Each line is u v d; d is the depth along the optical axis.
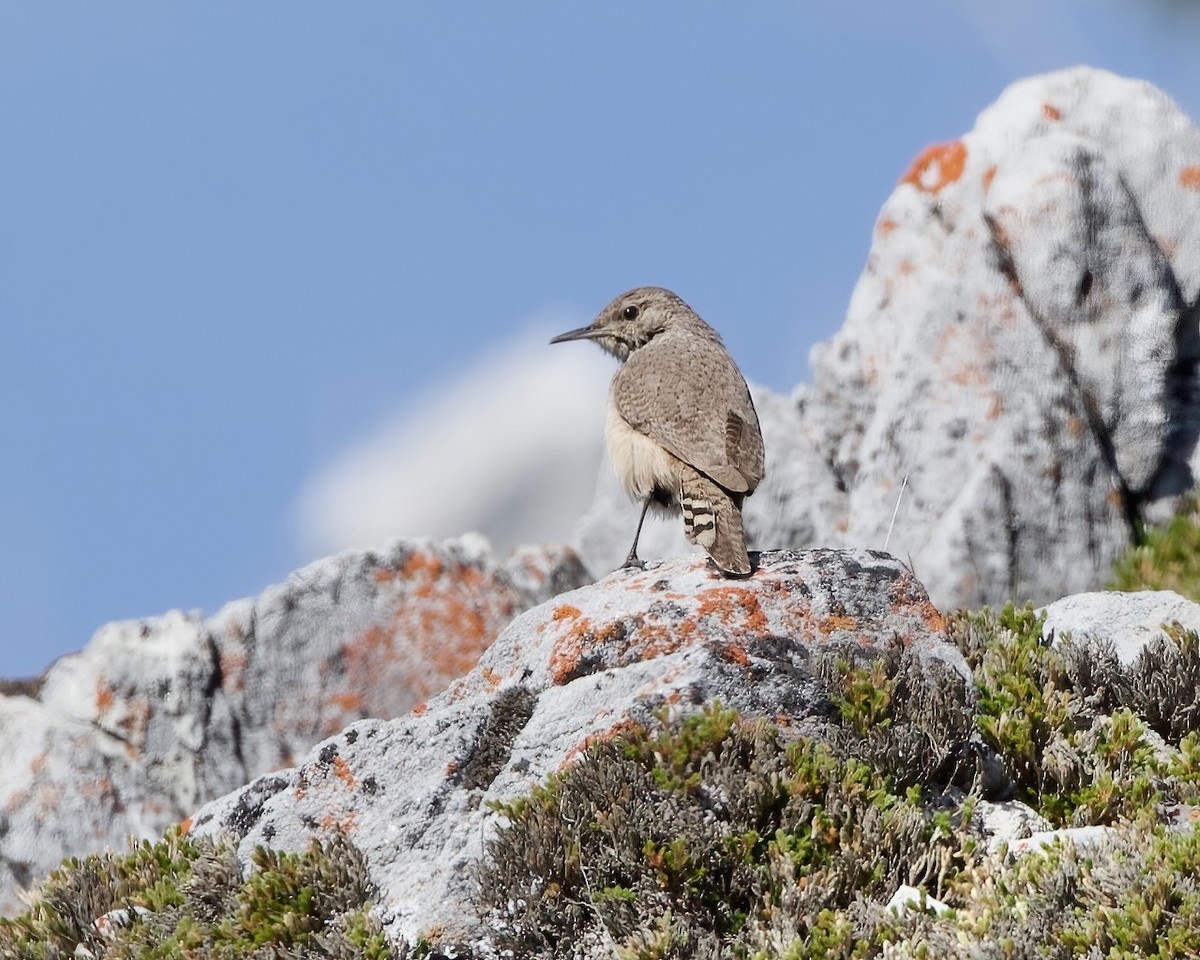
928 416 26.83
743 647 14.61
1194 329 27.47
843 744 13.98
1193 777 14.74
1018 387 26.39
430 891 13.39
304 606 25.47
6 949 14.14
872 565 15.87
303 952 12.73
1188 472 26.91
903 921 12.12
